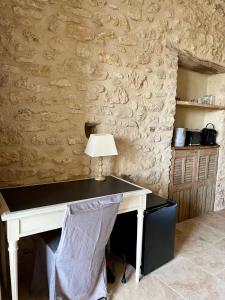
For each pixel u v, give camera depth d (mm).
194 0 2865
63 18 2029
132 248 2146
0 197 1680
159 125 2764
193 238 2752
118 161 2514
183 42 2809
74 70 2131
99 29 2227
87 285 1646
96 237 1529
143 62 2541
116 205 1526
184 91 3438
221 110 3521
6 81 1857
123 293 1853
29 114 1974
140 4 2459
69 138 2182
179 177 3098
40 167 2076
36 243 1806
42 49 1966
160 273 2109
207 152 3379
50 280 1576
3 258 1802
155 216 2066
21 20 1861
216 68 3334
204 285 1964
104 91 2322
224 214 3500
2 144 1901
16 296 1479
